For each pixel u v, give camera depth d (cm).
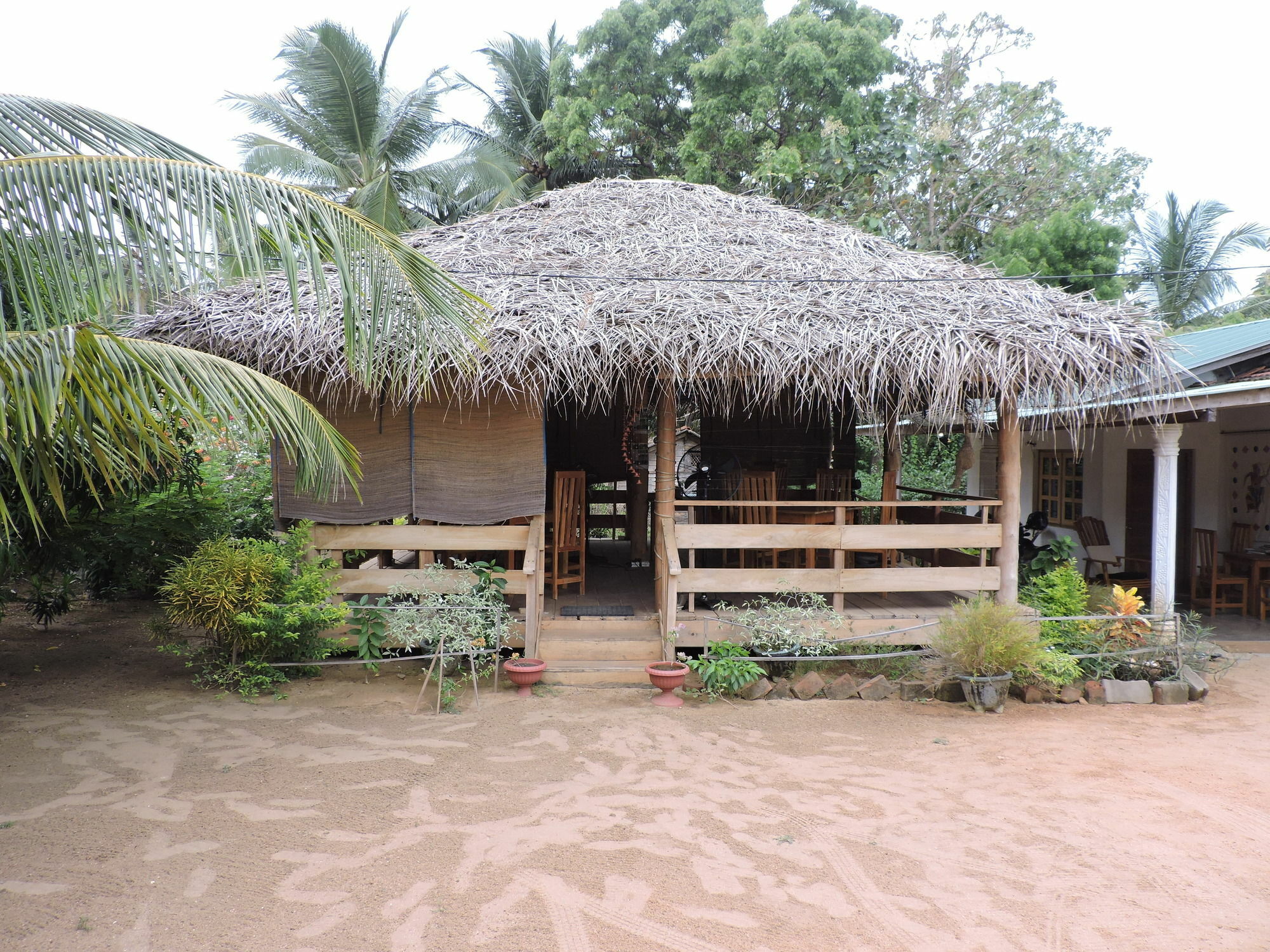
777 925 355
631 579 955
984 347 657
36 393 366
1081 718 651
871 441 1394
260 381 490
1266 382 724
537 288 696
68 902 363
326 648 689
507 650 781
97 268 359
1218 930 357
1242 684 755
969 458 1061
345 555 838
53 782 493
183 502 893
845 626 734
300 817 451
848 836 441
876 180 1809
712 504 729
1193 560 1086
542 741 573
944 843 434
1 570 653
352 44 2145
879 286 746
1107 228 1722
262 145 2092
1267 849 432
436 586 708
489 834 435
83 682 700
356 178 2208
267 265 495
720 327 654
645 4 2053
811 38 1880
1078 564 1209
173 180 377
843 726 621
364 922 351
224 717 614
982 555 747
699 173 1856
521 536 724
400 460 726
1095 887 392
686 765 536
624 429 955
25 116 363
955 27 2105
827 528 730
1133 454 1152
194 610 650
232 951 330
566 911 362
